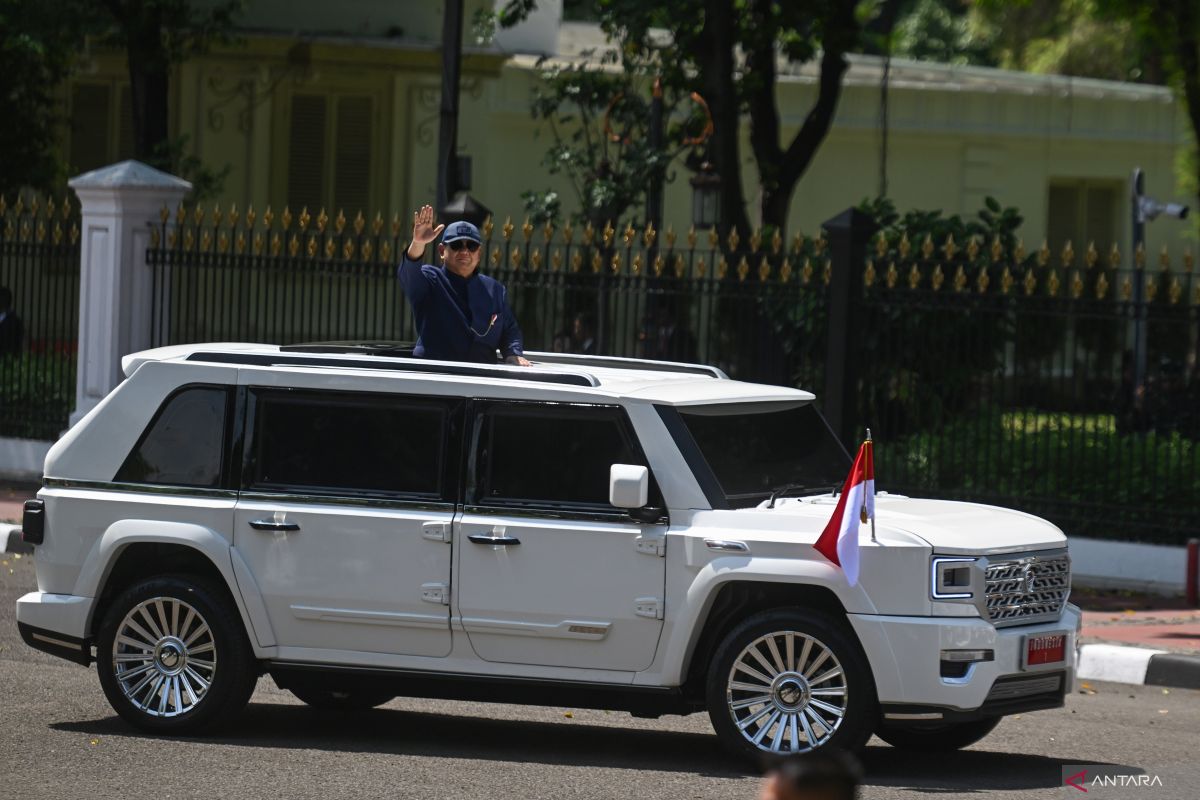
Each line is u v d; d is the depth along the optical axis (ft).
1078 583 170.60
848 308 175.63
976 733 100.89
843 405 176.04
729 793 87.51
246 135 298.35
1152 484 170.71
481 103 309.01
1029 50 441.68
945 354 179.22
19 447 221.66
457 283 110.42
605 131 244.42
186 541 97.76
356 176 305.32
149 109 260.42
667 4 247.70
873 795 87.97
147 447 100.48
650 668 93.04
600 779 90.79
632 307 212.64
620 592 92.58
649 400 94.27
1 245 223.10
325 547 96.58
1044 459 176.35
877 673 88.48
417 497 96.27
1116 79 441.27
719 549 90.63
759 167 266.77
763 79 260.83
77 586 100.37
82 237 214.69
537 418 95.30
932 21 531.09
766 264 182.80
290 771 90.84
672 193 330.54
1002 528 93.81
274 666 97.81
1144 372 182.50
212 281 224.94
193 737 98.89
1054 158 368.48
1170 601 163.63
